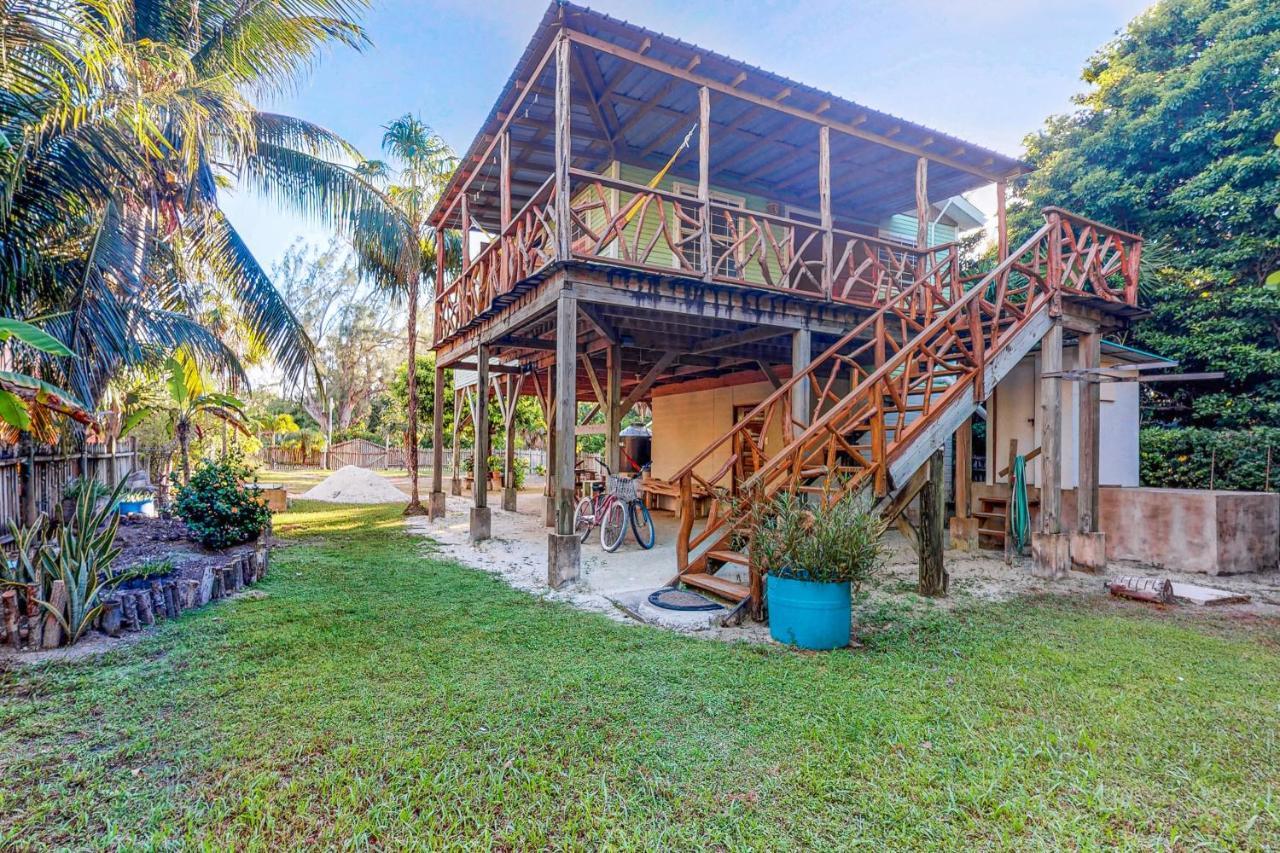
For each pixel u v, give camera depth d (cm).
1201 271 1062
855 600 492
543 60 591
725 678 336
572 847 198
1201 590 540
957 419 545
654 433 1392
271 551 709
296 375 817
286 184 843
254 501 716
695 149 855
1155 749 263
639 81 689
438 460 1022
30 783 231
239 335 1148
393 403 3200
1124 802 223
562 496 560
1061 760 253
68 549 391
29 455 611
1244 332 1012
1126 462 823
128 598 412
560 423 564
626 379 1229
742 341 763
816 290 977
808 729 277
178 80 620
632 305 593
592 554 728
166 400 1033
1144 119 1102
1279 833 208
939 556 533
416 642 393
